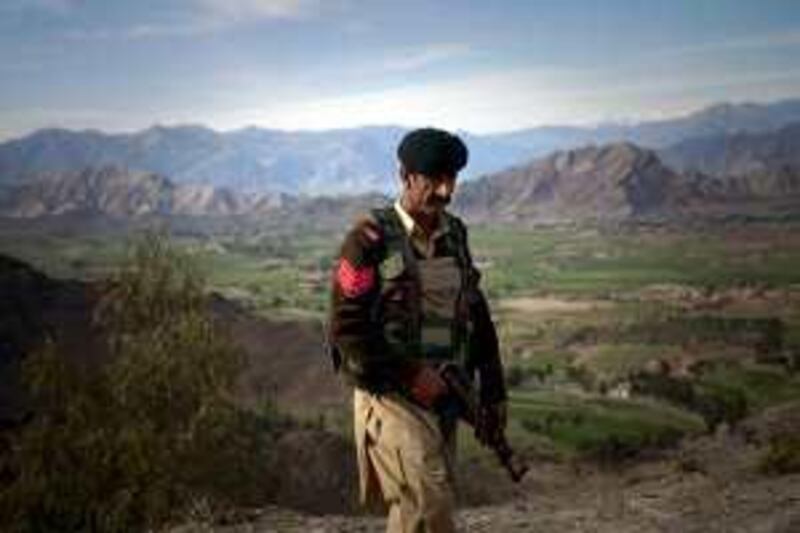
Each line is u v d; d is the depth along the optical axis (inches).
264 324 2726.4
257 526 426.6
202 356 649.0
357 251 185.9
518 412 6486.2
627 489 499.2
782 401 6752.0
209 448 601.9
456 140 191.2
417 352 187.5
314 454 1291.8
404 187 192.1
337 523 423.2
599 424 6102.4
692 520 386.6
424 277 188.4
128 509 563.5
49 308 3503.9
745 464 840.9
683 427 5989.2
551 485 2987.2
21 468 596.4
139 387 632.4
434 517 185.6
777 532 354.6
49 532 583.2
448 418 192.4
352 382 187.6
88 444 597.3
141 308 678.5
